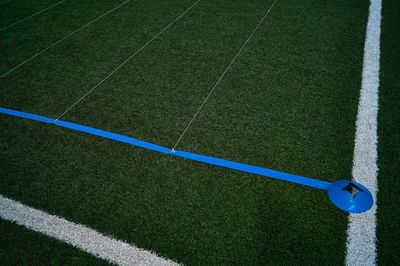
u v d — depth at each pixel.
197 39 2.92
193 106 2.18
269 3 3.47
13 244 1.44
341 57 2.57
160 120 2.09
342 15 3.15
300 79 2.36
